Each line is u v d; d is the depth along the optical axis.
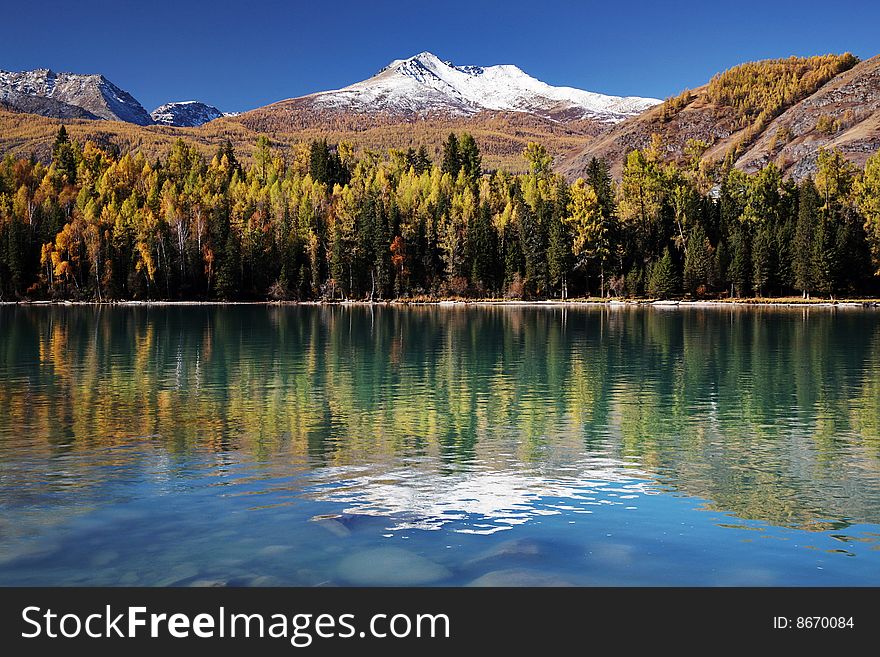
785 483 16.80
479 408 26.75
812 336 58.62
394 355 45.25
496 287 137.88
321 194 163.12
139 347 50.12
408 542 12.88
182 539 12.98
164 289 141.00
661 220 134.88
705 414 25.64
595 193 133.25
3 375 35.47
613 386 32.31
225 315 97.50
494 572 11.67
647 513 14.59
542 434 22.20
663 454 19.67
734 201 134.12
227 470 17.80
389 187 169.38
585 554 12.38
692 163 166.12
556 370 37.91
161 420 24.28
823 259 113.12
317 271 143.88
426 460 18.91
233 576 11.50
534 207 141.75
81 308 120.06
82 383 32.84
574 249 129.88
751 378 34.81
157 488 16.20
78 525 13.70
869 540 13.12
